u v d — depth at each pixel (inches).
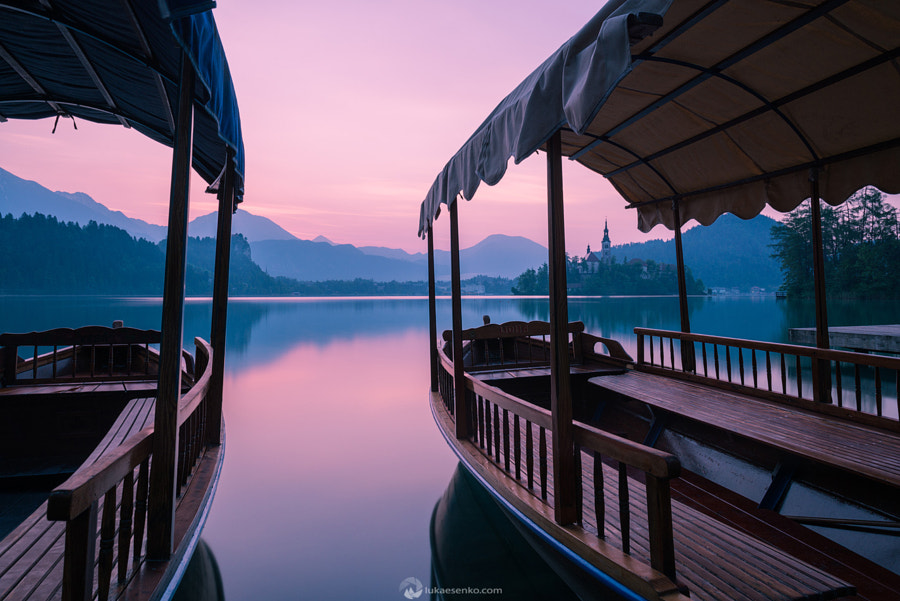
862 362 169.0
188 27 82.9
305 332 1103.6
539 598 124.0
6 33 131.0
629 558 90.0
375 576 134.2
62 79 157.6
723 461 177.0
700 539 108.7
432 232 267.3
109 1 101.4
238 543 153.0
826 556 121.9
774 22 128.7
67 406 209.0
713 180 222.7
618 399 247.6
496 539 157.4
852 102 154.5
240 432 287.4
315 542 154.0
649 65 151.3
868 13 121.3
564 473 107.7
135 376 236.1
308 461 234.7
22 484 190.1
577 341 292.4
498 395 150.9
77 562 69.3
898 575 112.3
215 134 156.6
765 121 178.1
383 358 650.2
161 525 98.0
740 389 216.7
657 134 204.2
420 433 285.4
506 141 104.7
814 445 142.3
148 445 96.4
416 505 183.9
